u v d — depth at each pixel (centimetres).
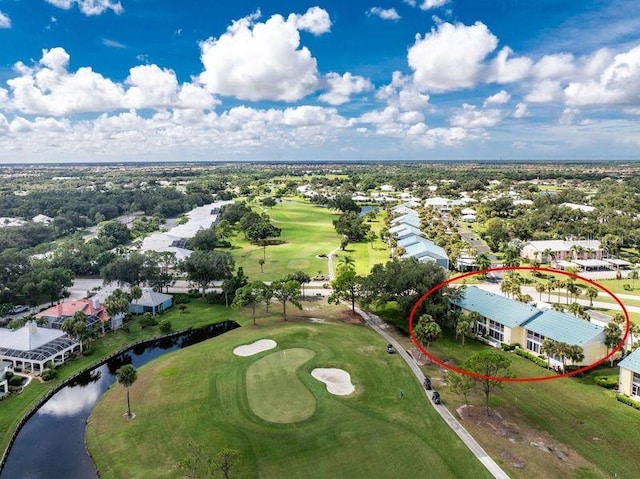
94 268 15550
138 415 6850
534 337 9069
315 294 13225
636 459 5816
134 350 9762
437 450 5984
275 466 5703
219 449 5978
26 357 8431
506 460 5784
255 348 9319
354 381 7850
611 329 8469
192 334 10669
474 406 7081
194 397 7325
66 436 6494
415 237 18375
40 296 12750
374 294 11031
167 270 15012
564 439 6238
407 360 8756
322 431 6406
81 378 8400
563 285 12438
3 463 5859
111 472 5612
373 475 5547
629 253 18438
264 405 7094
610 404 7125
